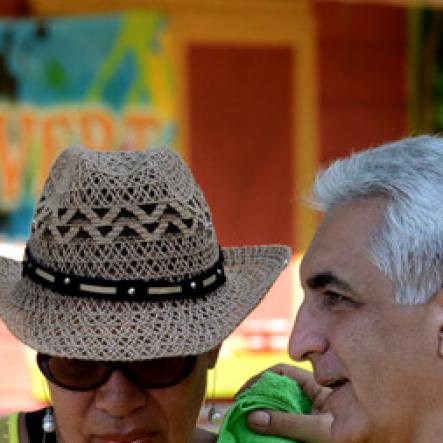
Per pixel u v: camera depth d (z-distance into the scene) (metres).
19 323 5.84
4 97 18.31
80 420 5.90
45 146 18.44
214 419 6.87
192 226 5.91
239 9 18.52
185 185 5.99
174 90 18.52
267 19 18.72
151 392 5.86
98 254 5.74
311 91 19.14
